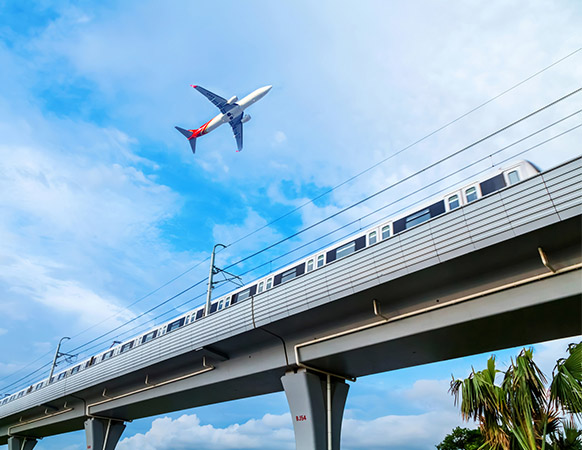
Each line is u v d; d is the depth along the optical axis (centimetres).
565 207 1647
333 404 2809
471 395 1373
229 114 5462
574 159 1648
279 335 2775
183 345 3106
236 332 2778
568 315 1953
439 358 2605
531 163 1948
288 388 2733
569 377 1214
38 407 5059
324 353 2611
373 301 2309
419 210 2283
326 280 2348
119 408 4300
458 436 3934
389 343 2367
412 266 2034
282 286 2559
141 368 3478
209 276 3516
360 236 2522
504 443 1313
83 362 4997
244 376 3041
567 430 1310
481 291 2055
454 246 1911
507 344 2316
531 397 1302
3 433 6444
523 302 1912
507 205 1786
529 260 1895
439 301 2183
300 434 2606
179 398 3759
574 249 1792
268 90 5384
